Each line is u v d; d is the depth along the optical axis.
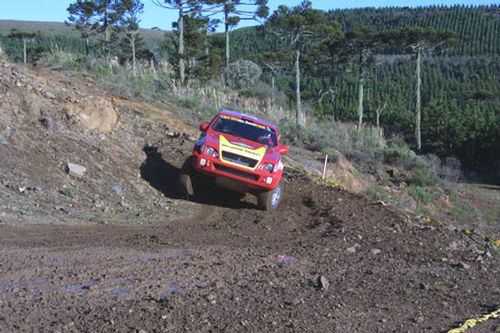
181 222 8.93
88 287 4.74
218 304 4.65
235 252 6.96
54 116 10.96
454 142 58.19
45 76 18.48
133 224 8.26
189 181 10.37
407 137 64.56
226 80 47.78
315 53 49.44
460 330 4.63
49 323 3.84
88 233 7.13
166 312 4.28
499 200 32.84
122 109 16.00
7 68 11.84
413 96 107.62
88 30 48.34
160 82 26.12
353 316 4.79
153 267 5.69
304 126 28.86
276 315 4.54
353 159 27.95
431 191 26.81
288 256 7.07
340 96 97.88
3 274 4.86
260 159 9.92
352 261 7.23
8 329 3.65
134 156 12.07
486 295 6.18
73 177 9.55
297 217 10.24
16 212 7.54
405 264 7.47
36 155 9.55
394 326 4.67
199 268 5.86
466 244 9.74
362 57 51.75
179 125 17.00
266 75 73.94
